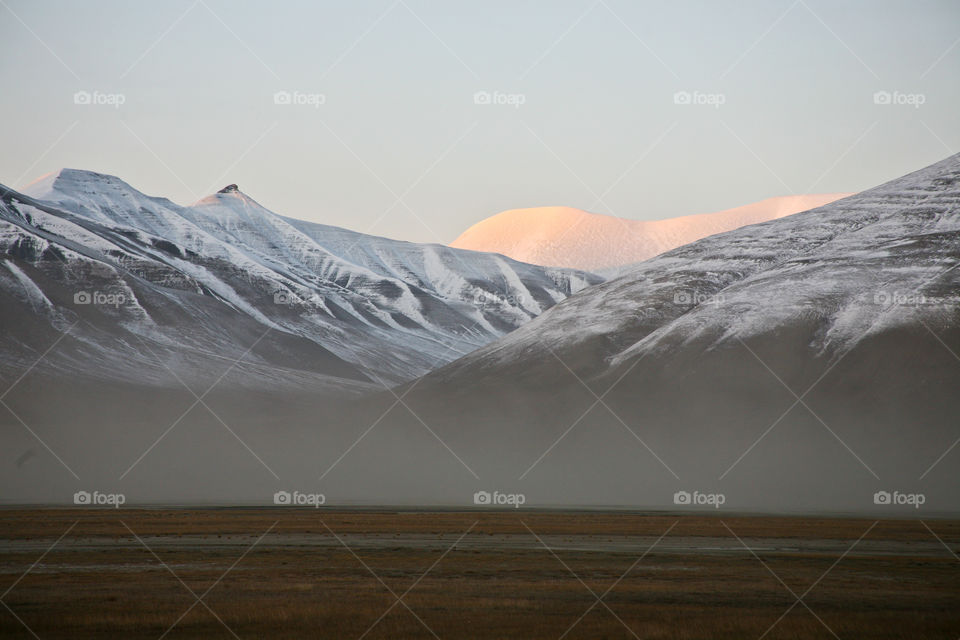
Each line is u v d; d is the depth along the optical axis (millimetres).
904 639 31500
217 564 50188
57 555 54125
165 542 62812
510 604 37281
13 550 56875
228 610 35531
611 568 49281
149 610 35594
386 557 53906
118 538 65812
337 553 55938
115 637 31219
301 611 35375
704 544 63875
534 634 31906
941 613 36312
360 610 35750
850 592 41500
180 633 31812
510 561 52219
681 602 38562
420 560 52406
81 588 41031
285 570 47719
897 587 43219
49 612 35094
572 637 31516
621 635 31875
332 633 31906
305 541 64188
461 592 40562
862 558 55094
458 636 31578
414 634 31828
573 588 41969
